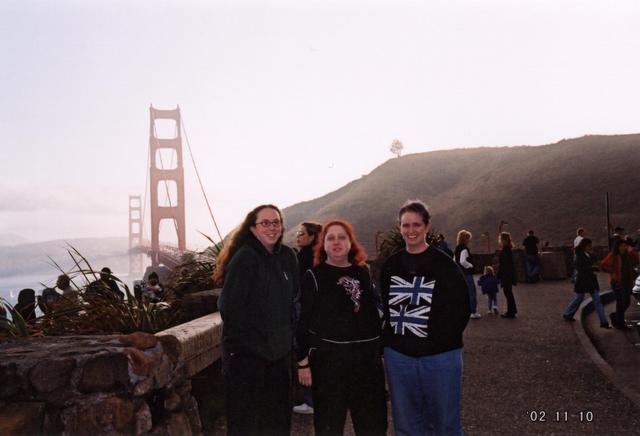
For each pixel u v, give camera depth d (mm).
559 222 93500
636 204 89812
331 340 3393
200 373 4457
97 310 4812
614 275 10016
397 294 3506
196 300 5344
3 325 4188
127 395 2980
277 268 3453
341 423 3410
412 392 3453
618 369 6945
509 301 10867
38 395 2855
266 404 3344
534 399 5312
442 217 116062
